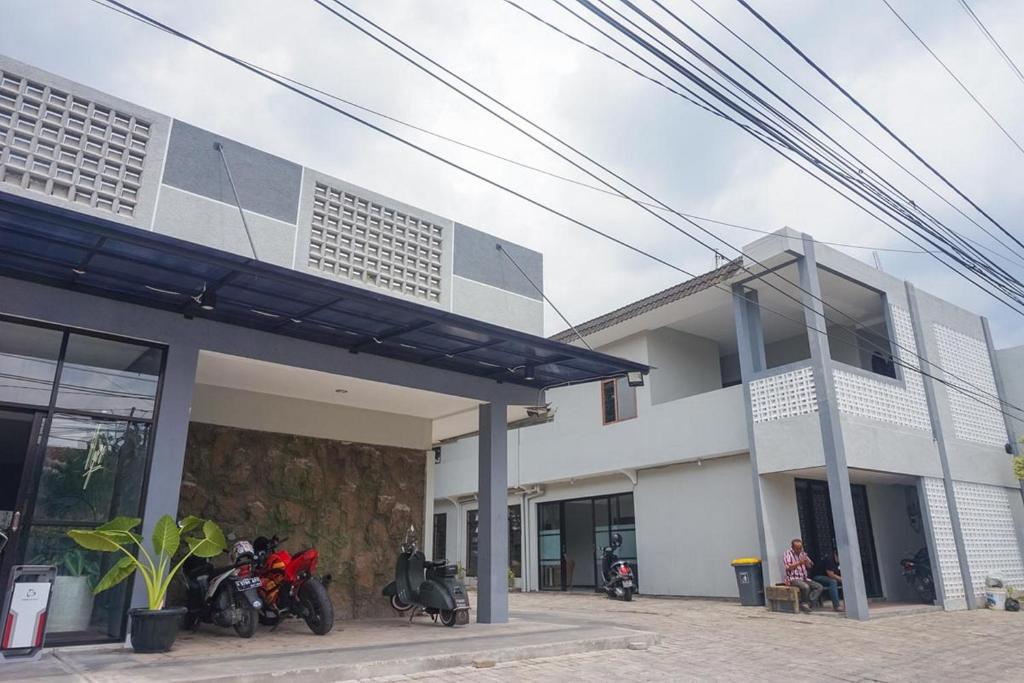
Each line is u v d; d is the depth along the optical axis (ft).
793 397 42.19
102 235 17.43
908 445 44.34
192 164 26.45
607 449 55.62
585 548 59.16
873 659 24.84
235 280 20.86
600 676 20.25
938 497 45.14
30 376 21.03
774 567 41.81
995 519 48.29
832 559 45.60
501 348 27.50
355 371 27.66
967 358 52.08
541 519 63.62
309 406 32.12
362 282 30.50
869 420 42.47
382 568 32.83
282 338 25.81
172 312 23.41
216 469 28.94
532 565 62.64
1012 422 53.06
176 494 22.39
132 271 20.42
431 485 35.73
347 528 32.17
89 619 21.03
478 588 30.66
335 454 32.55
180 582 26.73
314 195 29.91
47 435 21.01
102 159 24.49
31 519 20.51
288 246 28.43
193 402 28.89
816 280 42.52
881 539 49.85
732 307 51.11
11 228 17.62
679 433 50.29
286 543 30.17
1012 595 43.96
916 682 21.13
